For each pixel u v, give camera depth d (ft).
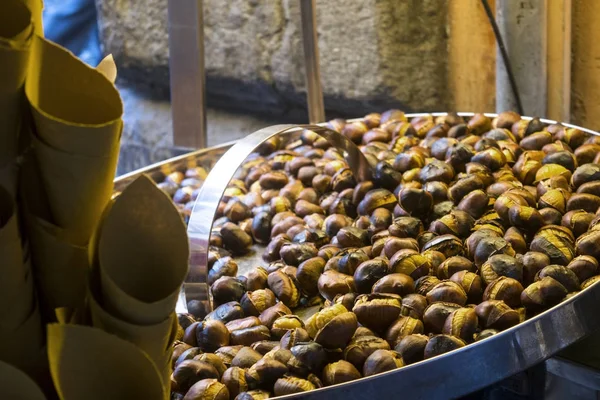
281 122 5.52
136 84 5.93
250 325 2.49
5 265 1.53
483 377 2.17
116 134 1.53
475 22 4.46
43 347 1.66
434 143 3.34
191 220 2.58
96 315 1.59
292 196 3.26
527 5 3.97
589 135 3.30
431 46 4.68
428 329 2.43
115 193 3.20
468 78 4.62
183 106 3.79
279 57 5.26
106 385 1.59
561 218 2.85
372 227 2.95
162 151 5.74
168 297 1.55
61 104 1.56
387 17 4.74
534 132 3.41
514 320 2.41
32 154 1.60
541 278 2.54
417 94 4.83
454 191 3.00
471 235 2.75
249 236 3.12
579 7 4.11
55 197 1.57
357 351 2.31
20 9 1.48
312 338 2.36
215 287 2.70
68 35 5.96
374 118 3.70
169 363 1.70
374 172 3.14
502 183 3.03
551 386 2.57
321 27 5.02
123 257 1.58
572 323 2.31
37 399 1.59
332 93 5.14
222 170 2.64
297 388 2.22
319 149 3.59
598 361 2.53
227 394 2.23
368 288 2.58
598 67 4.14
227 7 5.37
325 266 2.73
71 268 1.63
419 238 2.82
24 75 1.51
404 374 2.10
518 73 4.13
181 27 3.68
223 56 5.51
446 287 2.49
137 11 5.60
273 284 2.71
